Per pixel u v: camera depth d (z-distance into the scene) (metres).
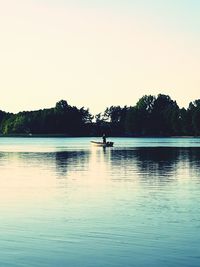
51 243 20.83
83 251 19.64
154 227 23.75
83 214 27.23
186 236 21.95
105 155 94.50
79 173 53.12
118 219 25.77
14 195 35.06
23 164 69.44
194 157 84.50
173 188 38.81
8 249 19.92
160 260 18.47
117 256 18.98
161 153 100.50
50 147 146.25
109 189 38.31
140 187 39.53
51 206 29.97
